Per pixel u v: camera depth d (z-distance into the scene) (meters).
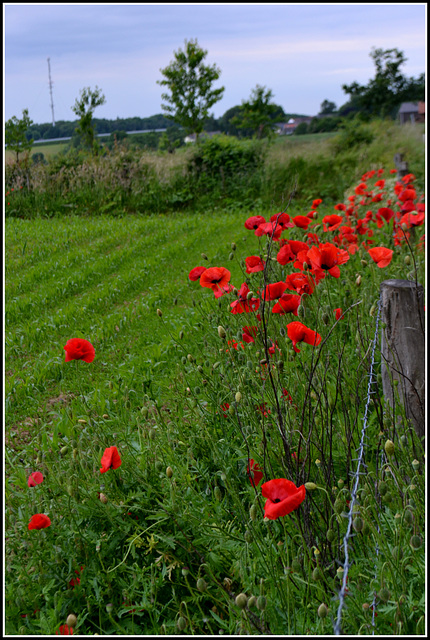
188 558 2.41
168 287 7.25
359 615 1.86
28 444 3.72
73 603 2.25
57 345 5.62
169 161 17.33
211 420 3.15
